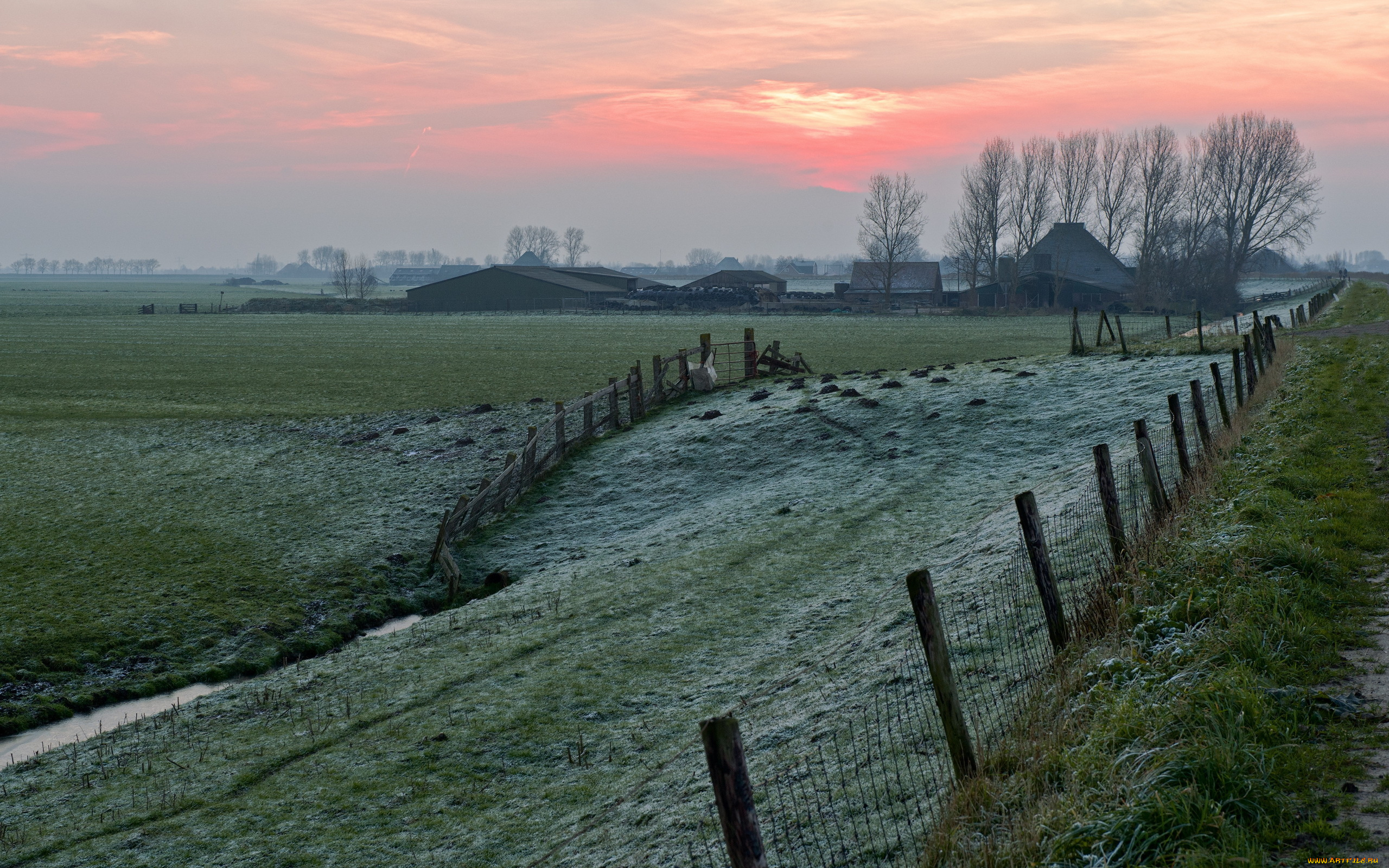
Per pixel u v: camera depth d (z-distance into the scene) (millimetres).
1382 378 22547
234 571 19406
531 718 11930
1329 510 11594
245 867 9156
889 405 27578
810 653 12438
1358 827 5371
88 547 20703
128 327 95188
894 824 7074
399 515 23531
